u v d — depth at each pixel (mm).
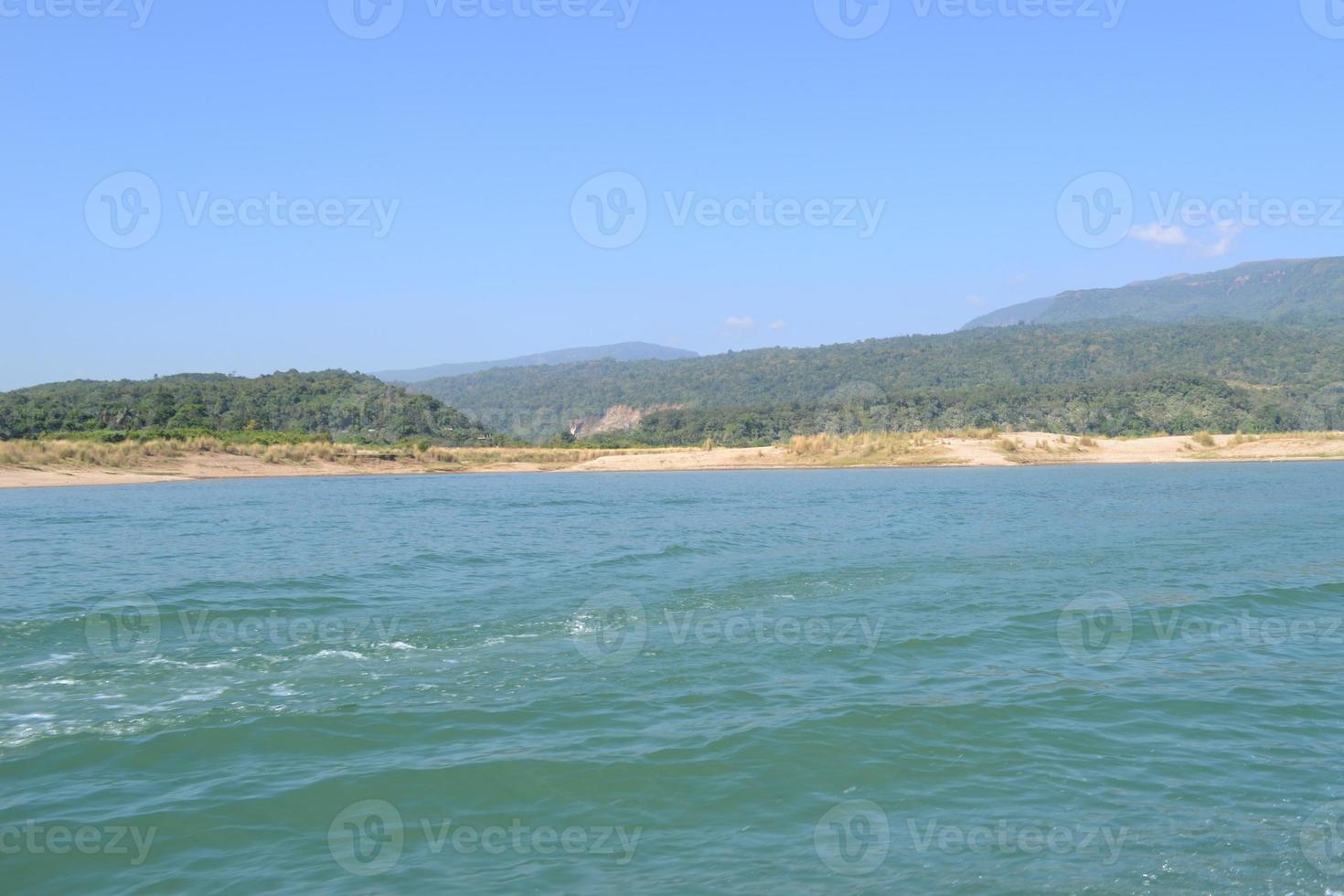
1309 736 12211
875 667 15266
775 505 45906
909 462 89812
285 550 28734
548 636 17172
